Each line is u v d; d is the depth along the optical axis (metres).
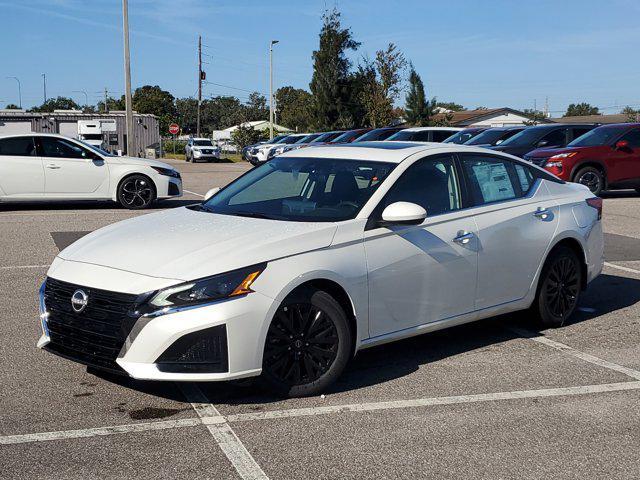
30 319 6.26
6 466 3.55
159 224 5.02
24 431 3.96
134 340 4.07
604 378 4.98
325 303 4.50
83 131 47.53
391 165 5.23
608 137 15.71
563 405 4.47
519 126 19.25
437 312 5.19
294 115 85.50
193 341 4.07
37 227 11.65
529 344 5.76
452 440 3.94
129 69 28.58
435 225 5.16
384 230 4.85
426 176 5.32
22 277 7.91
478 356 5.43
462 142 19.45
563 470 3.61
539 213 5.92
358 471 3.56
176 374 4.06
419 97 48.78
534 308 6.07
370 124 47.53
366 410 4.33
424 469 3.59
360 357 5.38
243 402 4.42
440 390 4.70
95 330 4.23
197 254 4.32
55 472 3.49
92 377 4.82
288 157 5.90
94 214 13.53
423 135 21.19
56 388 4.62
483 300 5.51
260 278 4.24
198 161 44.72
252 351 4.20
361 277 4.67
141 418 4.16
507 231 5.61
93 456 3.67
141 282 4.15
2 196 13.56
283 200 5.26
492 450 3.82
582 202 6.37
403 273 4.91
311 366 4.50
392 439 3.93
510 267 5.66
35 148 13.77
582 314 6.72
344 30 48.94
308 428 4.06
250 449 3.78
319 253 4.52
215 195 5.75
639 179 15.71
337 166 5.41
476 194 5.58
